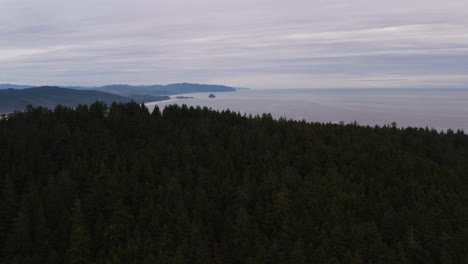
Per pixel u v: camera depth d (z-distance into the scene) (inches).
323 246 1964.8
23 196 2450.8
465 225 2299.5
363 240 2016.5
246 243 2007.9
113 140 3486.7
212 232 2271.2
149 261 1803.6
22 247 2055.9
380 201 2696.9
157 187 2854.3
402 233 2235.5
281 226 2262.6
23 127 3511.3
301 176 3176.7
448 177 3157.0
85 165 2945.4
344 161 3538.4
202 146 3725.4
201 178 2856.8
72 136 3449.8
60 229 2241.6
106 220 2458.2
